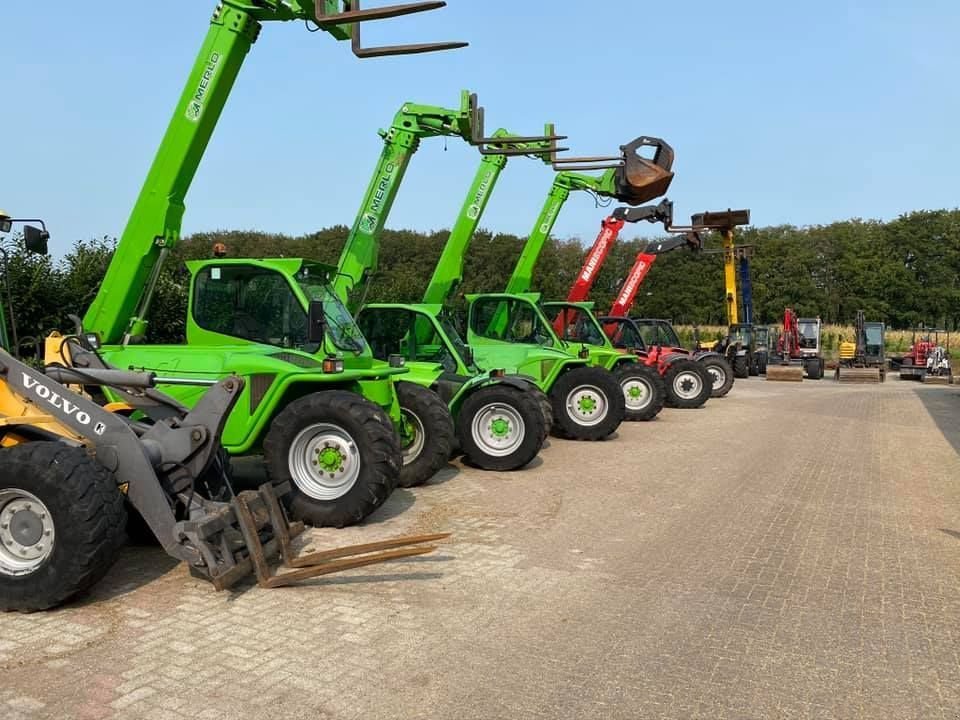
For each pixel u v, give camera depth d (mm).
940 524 7090
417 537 5406
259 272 7242
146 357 6844
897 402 19734
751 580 5340
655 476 9023
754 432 13156
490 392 9203
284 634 4184
